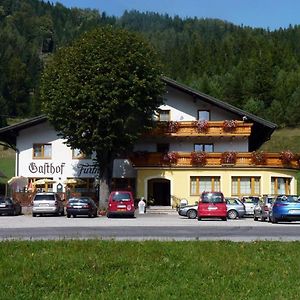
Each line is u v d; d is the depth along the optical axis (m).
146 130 47.44
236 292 9.18
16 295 8.80
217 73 143.25
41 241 14.36
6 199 42.81
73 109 44.03
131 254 12.21
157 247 13.34
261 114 122.69
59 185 51.88
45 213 41.41
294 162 49.72
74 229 21.64
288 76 132.62
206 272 10.59
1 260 11.40
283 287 9.54
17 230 21.06
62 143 51.78
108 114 43.31
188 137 51.31
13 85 139.12
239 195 48.81
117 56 44.50
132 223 28.47
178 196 49.28
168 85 51.75
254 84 129.00
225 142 51.84
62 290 9.16
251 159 48.94
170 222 30.30
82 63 44.56
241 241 15.47
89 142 44.69
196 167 49.31
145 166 49.59
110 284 9.54
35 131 52.38
